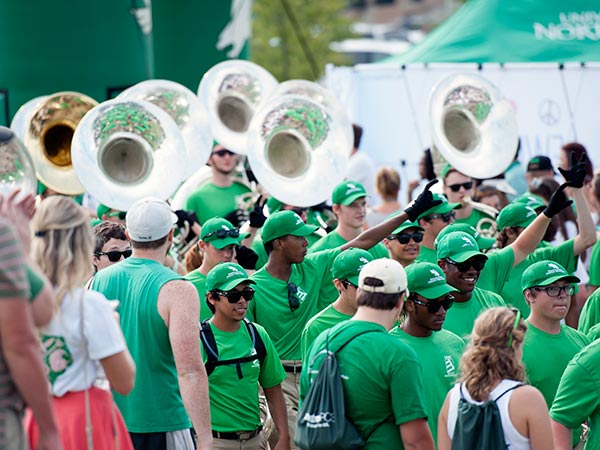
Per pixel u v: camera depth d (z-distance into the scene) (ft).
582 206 62.95
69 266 35.83
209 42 134.72
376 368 39.70
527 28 109.60
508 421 38.75
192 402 42.75
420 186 93.40
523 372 39.58
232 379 51.11
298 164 74.18
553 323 51.03
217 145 84.07
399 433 40.16
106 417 36.68
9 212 34.50
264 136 73.51
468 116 81.92
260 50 216.74
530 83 105.29
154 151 68.13
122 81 111.34
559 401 45.57
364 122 112.27
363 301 41.01
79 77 108.47
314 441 39.83
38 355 30.96
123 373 36.70
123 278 44.09
